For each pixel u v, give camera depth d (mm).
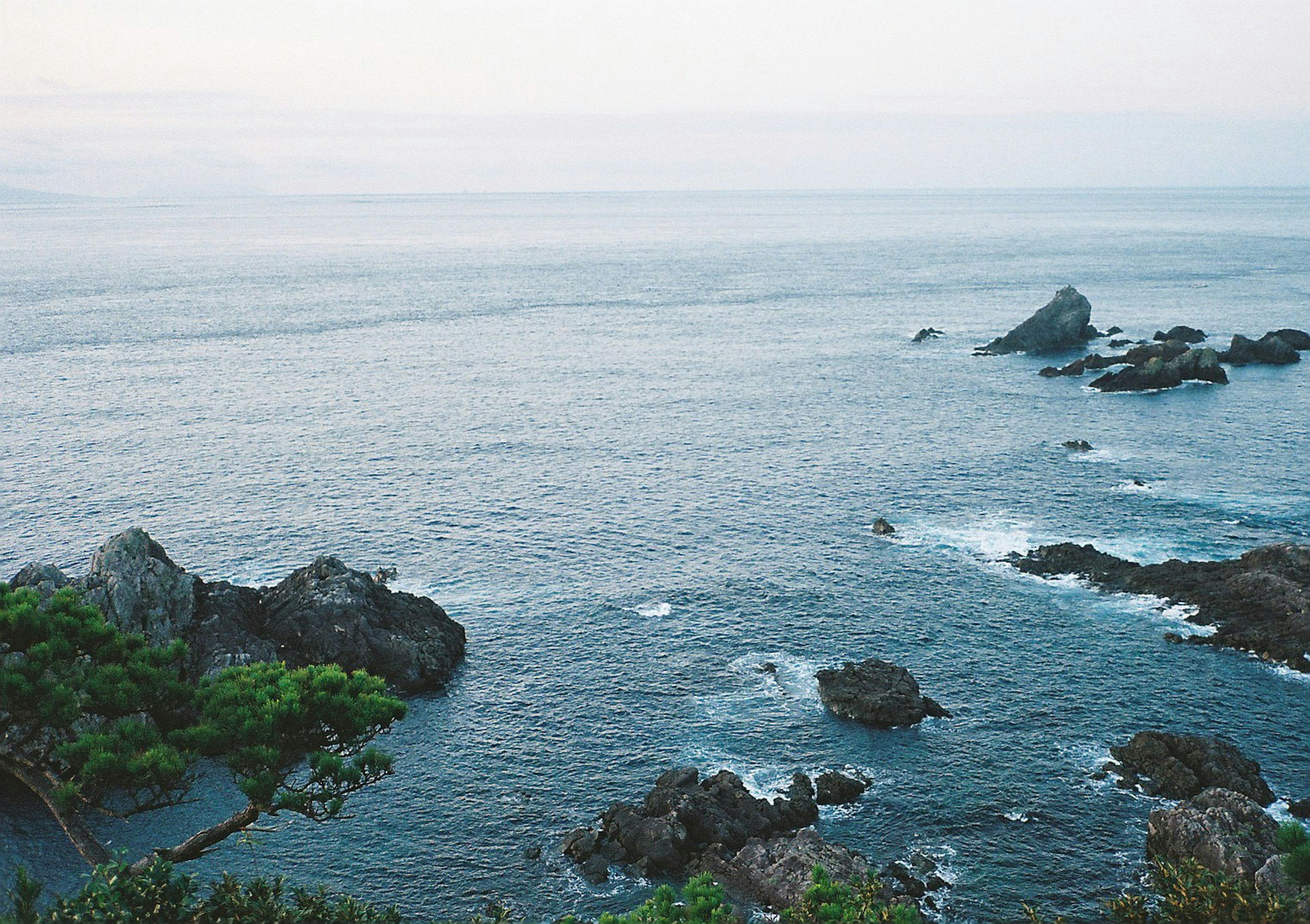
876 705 65750
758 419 139500
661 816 55562
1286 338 182750
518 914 50219
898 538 95188
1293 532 94688
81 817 29688
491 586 86562
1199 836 51344
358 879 53000
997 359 181500
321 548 93312
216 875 52812
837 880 48781
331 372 173125
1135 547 91938
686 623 79688
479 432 133375
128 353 187125
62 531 95500
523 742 64812
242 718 28734
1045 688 69438
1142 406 143625
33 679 28766
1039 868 52500
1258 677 69812
